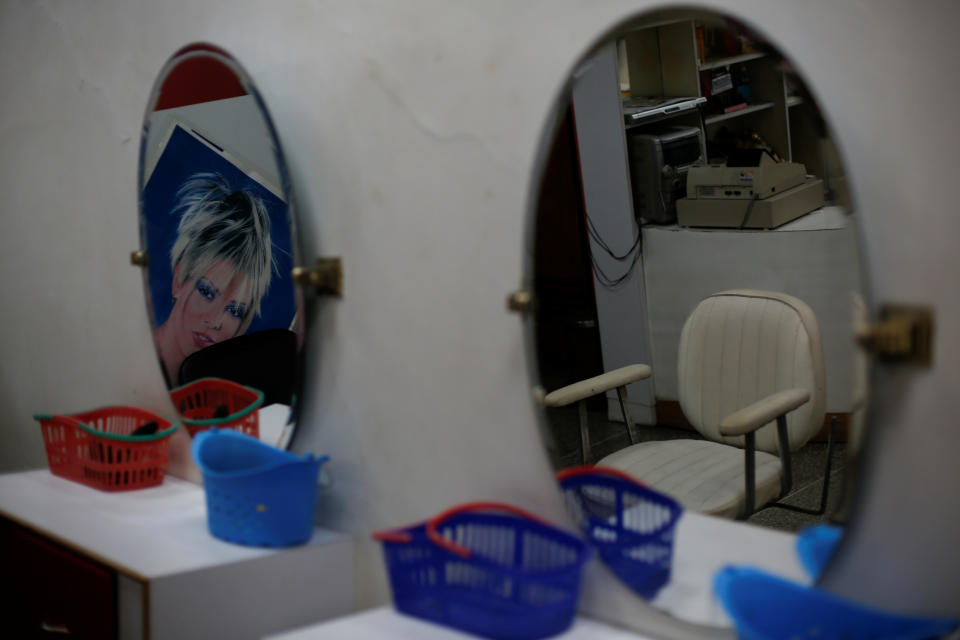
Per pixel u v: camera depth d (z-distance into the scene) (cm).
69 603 189
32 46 274
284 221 195
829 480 128
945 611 119
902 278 119
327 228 192
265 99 201
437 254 170
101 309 263
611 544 151
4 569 212
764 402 142
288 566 184
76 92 259
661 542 145
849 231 123
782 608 132
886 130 119
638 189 157
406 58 171
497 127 158
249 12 202
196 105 211
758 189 140
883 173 120
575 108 152
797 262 134
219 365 219
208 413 226
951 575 118
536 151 150
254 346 207
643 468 152
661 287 158
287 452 196
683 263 155
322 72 187
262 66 201
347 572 192
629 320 160
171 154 220
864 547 124
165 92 220
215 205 210
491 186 160
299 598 186
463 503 171
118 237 251
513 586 142
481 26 158
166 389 241
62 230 274
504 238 159
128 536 192
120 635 177
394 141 175
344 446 193
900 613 122
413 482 180
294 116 195
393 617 153
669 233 157
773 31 127
